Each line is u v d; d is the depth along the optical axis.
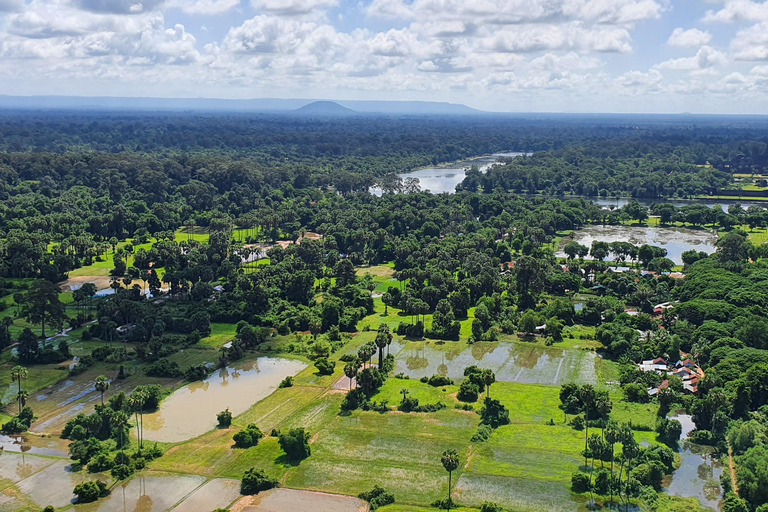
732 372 179.38
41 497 132.62
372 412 172.88
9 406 173.25
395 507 130.12
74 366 199.88
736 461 142.75
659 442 155.00
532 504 130.88
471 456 149.88
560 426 164.62
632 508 129.75
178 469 144.25
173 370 197.75
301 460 148.50
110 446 150.25
